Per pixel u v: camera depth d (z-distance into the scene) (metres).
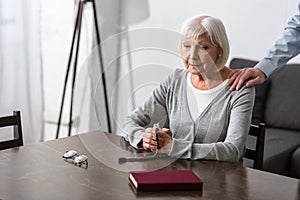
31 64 3.98
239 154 2.05
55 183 1.74
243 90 2.14
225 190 1.73
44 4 4.01
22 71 3.90
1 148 2.29
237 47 4.11
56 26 4.07
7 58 3.77
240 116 2.10
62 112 4.17
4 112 3.80
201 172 1.89
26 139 4.02
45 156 2.01
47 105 4.18
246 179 1.84
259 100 3.81
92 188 1.71
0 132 3.79
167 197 1.66
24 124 3.97
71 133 4.16
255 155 2.24
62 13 4.07
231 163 2.01
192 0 4.21
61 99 4.16
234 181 1.82
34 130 4.09
